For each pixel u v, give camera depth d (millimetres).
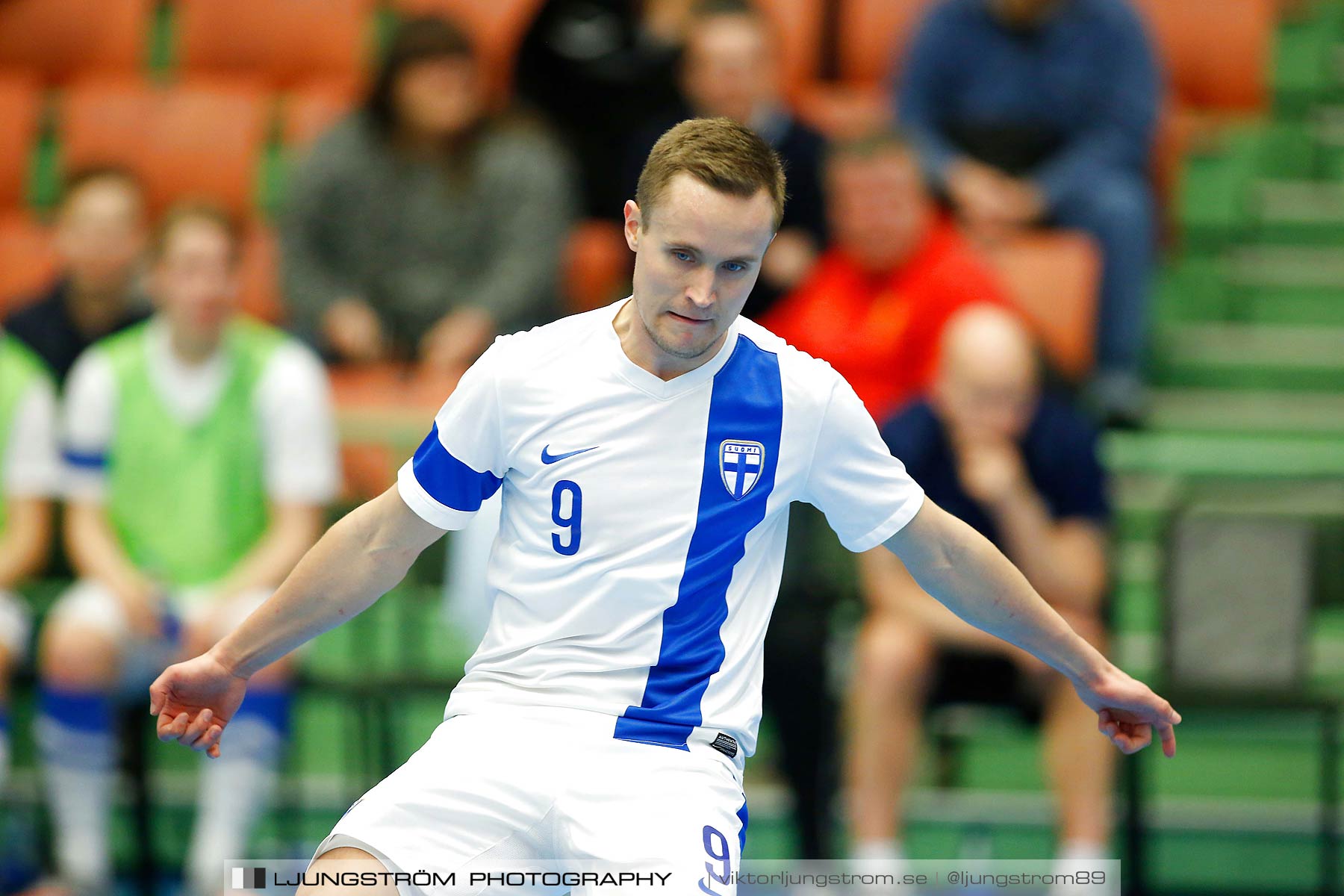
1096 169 21703
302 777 19188
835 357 18906
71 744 16938
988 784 18719
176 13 27531
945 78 22375
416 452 8828
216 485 17859
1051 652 9133
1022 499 16281
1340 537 19266
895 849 16359
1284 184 25484
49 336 20516
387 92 21344
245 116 24859
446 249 21234
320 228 21297
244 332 18266
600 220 23078
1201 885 18031
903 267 18891
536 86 23156
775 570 8977
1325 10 27438
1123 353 21594
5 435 18594
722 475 8609
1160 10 25750
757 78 20672
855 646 18484
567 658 8570
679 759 8438
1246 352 23031
